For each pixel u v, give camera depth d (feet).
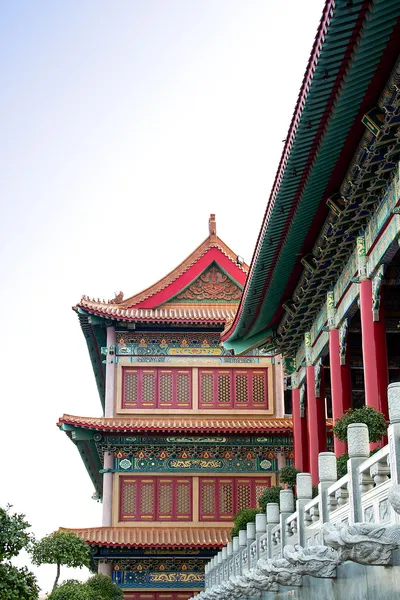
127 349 179.32
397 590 45.57
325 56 72.33
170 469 170.40
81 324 182.19
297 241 110.52
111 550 159.84
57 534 123.13
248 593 89.66
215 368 179.22
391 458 50.37
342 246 107.55
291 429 167.12
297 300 127.44
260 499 127.54
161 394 176.96
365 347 96.99
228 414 176.14
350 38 70.69
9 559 72.69
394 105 78.89
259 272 118.83
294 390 144.87
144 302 181.16
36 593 73.67
